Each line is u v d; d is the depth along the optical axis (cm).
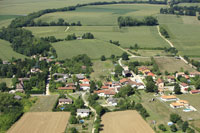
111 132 19300
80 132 19312
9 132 19462
